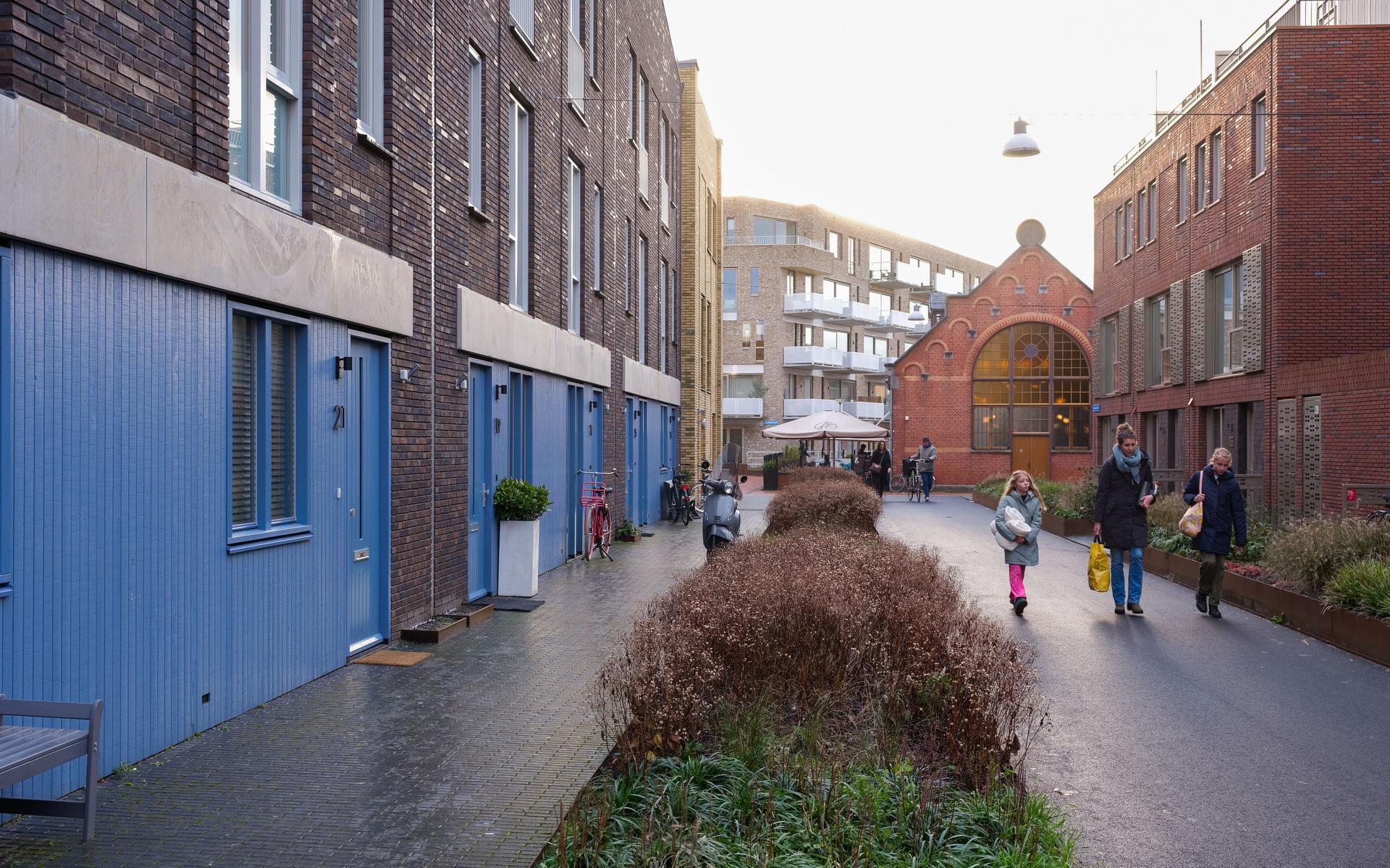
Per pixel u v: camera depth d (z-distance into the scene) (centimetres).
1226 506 1178
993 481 3591
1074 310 4597
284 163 771
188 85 628
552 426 1512
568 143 1584
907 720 576
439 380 1047
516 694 744
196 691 638
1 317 486
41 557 510
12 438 491
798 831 446
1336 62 1852
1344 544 1121
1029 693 635
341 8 828
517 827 490
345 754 602
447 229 1066
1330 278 1852
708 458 3391
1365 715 752
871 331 8138
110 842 470
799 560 877
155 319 596
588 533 1595
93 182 535
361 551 873
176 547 616
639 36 2192
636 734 534
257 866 445
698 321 3036
